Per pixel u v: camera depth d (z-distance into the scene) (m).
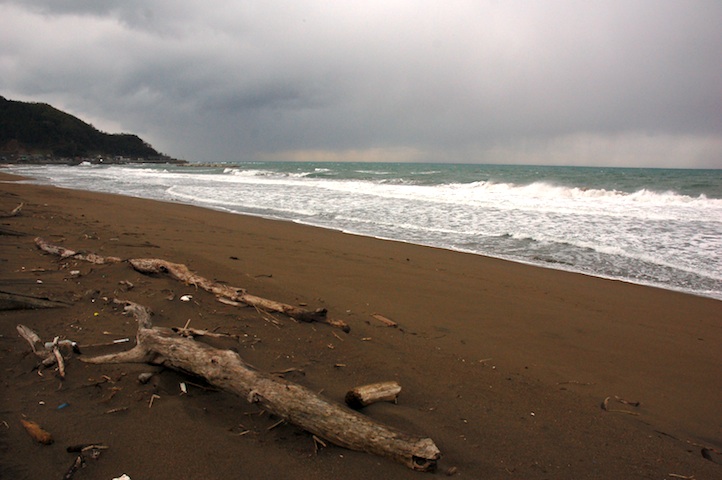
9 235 7.51
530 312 6.17
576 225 13.16
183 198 21.02
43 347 3.38
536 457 2.78
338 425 2.56
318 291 6.23
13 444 2.26
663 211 15.35
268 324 4.41
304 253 9.06
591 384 4.09
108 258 6.05
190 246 8.65
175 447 2.39
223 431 2.59
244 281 6.11
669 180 29.22
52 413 2.59
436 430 2.92
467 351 4.58
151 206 16.78
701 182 27.16
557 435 3.08
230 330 4.13
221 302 4.86
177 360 3.12
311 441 2.59
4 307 3.97
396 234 12.32
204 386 3.06
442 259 9.38
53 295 4.54
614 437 3.14
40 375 3.01
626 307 6.71
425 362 4.13
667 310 6.64
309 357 3.83
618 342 5.27
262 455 2.42
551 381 4.04
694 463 2.90
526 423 3.20
